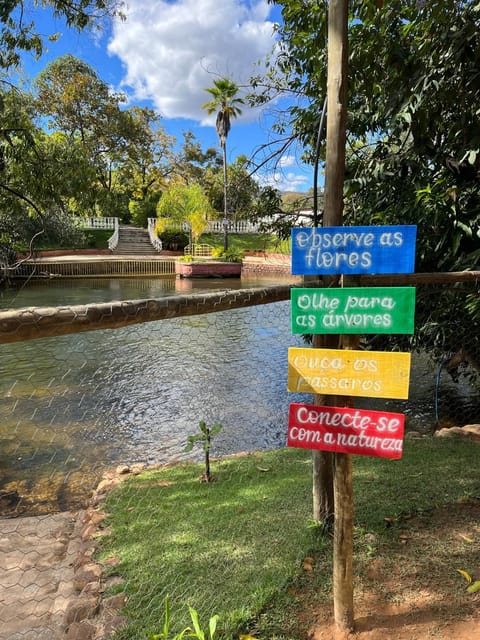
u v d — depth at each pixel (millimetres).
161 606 1709
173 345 8500
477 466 2855
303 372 1480
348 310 1415
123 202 34250
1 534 2500
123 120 27875
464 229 3121
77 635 1585
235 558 1973
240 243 28062
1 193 7250
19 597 1887
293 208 5105
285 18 3305
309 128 4160
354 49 3008
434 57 2789
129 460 4113
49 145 7207
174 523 2350
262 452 3623
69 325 1229
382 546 2006
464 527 2143
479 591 1716
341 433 1485
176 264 22984
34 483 3594
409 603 1673
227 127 22094
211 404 5688
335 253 1467
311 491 2590
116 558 2064
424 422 4883
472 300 3342
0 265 11070
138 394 5996
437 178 3398
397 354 1389
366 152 4469
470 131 3023
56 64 25422
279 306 8672
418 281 1824
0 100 6633
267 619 1601
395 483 2609
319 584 1785
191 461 3842
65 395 5816
